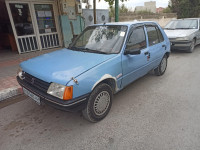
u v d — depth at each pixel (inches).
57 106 82.8
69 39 332.2
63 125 101.6
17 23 266.2
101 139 88.7
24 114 114.4
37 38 292.8
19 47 276.1
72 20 326.6
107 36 123.3
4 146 84.7
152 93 143.0
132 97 136.6
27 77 100.4
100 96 99.2
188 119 104.3
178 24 317.4
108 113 112.7
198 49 327.9
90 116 97.2
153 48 147.3
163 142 85.4
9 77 173.8
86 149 82.0
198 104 122.3
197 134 90.6
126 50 113.7
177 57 267.9
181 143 84.4
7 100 135.6
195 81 166.6
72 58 106.0
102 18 418.0
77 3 326.0
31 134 93.7
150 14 645.9
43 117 110.5
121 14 539.5
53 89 82.4
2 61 235.9
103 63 97.3
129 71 120.4
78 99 83.3
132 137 89.6
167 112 113.0
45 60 107.0
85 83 85.7
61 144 85.6
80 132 94.7
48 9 295.3
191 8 719.7
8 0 248.4
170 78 177.2
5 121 106.2
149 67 149.9
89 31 138.6
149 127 97.5
